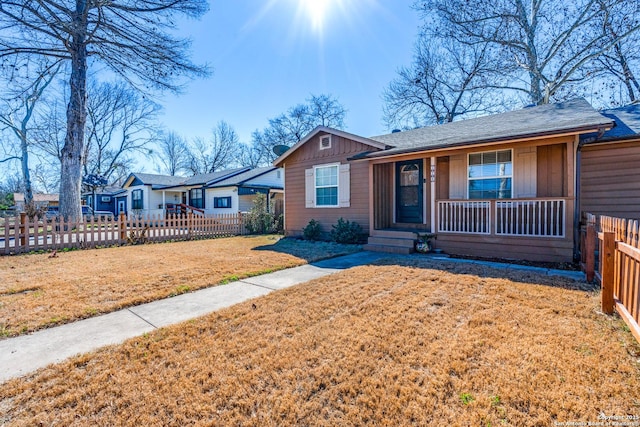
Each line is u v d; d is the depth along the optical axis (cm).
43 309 387
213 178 2280
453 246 754
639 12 1307
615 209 672
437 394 213
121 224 1022
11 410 204
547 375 230
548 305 370
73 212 1328
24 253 836
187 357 268
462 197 820
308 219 1148
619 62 1467
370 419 192
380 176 943
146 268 628
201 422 192
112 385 229
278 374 240
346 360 258
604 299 342
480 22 1630
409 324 325
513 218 745
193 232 1204
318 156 1108
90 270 609
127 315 374
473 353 264
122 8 1272
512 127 743
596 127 551
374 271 562
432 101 2258
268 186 2056
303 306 389
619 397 205
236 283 518
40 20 1173
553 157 704
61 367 254
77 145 1351
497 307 367
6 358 272
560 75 1573
